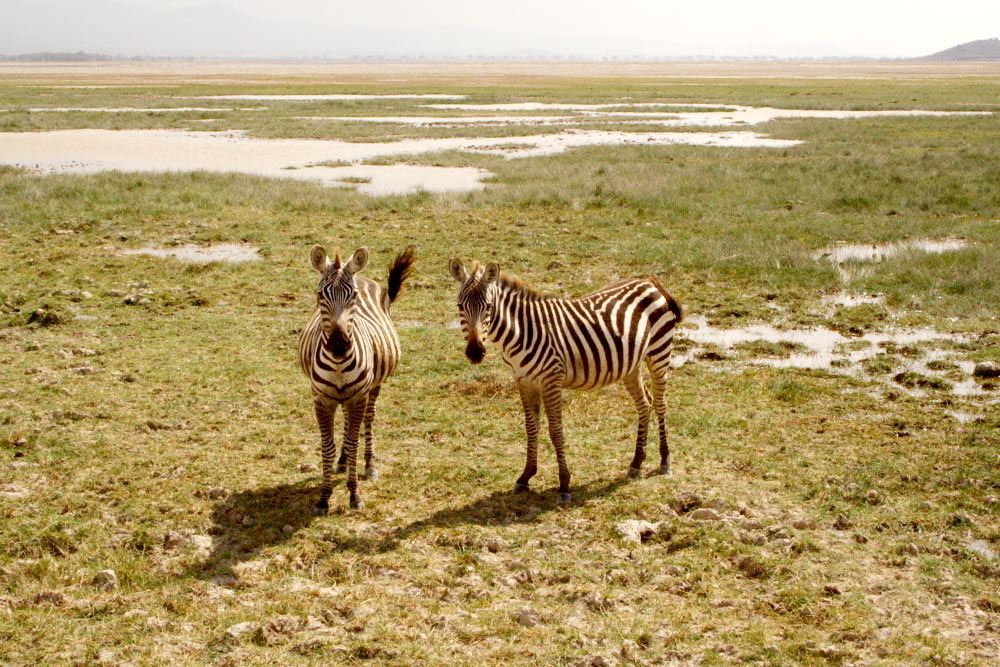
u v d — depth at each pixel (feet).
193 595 17.13
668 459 23.61
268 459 24.26
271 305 40.19
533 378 21.45
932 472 22.88
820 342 35.24
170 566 18.26
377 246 52.01
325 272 19.88
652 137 116.06
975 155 83.97
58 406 27.35
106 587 17.38
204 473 23.03
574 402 29.09
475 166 87.30
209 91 237.66
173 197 64.80
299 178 78.69
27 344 33.40
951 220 57.41
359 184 75.92
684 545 19.39
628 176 76.38
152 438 25.32
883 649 15.14
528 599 17.22
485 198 66.39
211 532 19.94
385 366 22.53
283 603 16.84
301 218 60.03
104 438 25.00
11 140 104.94
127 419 26.61
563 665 14.96
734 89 252.01
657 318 23.24
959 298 39.93
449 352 33.78
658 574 18.13
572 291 41.96
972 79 344.90
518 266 47.01
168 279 44.01
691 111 165.37
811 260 46.57
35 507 20.51
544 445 25.46
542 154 97.50
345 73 504.84
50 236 53.11
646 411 23.30
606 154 93.15
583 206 64.03
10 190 65.31
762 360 33.17
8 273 44.21
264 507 21.25
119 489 21.95
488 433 26.32
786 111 162.40
